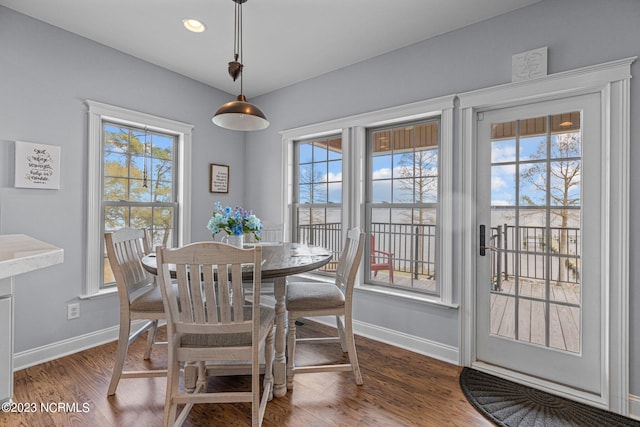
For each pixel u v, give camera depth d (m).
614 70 1.82
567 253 2.07
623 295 1.82
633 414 1.79
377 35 2.52
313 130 3.30
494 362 2.33
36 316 2.34
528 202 2.21
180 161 3.33
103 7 2.19
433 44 2.54
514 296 2.26
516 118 2.24
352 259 2.20
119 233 2.04
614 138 1.84
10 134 2.21
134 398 1.92
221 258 1.45
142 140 3.07
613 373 1.85
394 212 2.93
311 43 2.65
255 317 1.51
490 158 2.35
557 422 1.74
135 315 1.94
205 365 1.99
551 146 2.12
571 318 2.05
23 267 0.87
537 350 2.16
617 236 1.84
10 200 2.22
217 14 2.26
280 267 1.79
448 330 2.46
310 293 2.15
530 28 2.11
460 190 2.41
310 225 3.53
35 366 2.29
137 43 2.67
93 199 2.63
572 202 2.05
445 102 2.45
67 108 2.49
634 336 1.80
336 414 1.79
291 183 3.64
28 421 1.70
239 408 1.84
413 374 2.24
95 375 2.18
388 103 2.78
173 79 3.20
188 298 1.51
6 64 2.19
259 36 2.55
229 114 2.26
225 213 2.15
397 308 2.73
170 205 3.29
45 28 2.37
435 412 1.82
